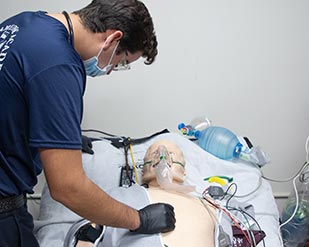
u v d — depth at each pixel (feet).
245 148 5.47
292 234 5.82
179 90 6.39
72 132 2.58
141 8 2.97
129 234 3.58
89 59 3.04
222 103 6.48
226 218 4.12
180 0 5.86
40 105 2.51
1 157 2.86
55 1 5.90
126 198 4.15
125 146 5.59
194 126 6.27
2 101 2.70
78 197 2.66
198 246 3.58
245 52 6.15
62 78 2.53
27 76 2.56
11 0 5.88
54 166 2.58
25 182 3.09
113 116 6.55
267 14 5.93
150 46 3.17
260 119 6.59
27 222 3.30
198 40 6.08
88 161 5.21
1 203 2.99
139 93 6.40
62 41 2.68
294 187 6.24
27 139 2.86
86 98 6.43
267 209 4.70
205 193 4.67
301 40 6.07
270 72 6.27
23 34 2.73
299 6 5.88
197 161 5.36
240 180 5.12
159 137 5.78
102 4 2.90
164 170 4.47
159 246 3.44
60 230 4.17
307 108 6.47
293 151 6.78
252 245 3.92
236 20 5.97
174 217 3.71
